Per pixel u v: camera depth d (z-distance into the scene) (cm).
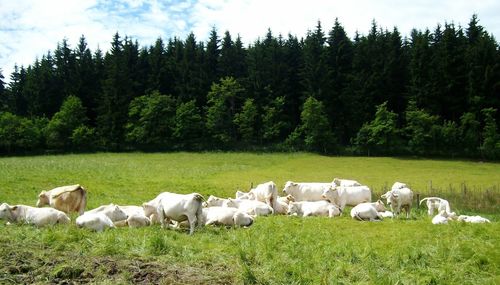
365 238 1479
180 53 11288
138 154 8288
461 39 9531
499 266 1110
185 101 10319
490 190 4134
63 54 11444
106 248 1114
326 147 8475
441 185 4669
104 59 11394
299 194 2622
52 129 9362
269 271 1017
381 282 982
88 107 10631
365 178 5212
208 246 1255
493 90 8294
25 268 962
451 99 8638
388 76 9188
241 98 10194
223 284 927
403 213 2453
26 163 5731
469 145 7856
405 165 6594
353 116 9138
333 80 9544
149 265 1016
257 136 9619
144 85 10775
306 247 1288
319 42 11006
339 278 1017
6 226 1487
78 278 933
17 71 11831
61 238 1212
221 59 10888
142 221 1683
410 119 8244
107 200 2603
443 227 1641
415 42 10231
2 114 9675
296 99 10206
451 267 1098
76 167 5144
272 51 10312
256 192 2358
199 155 7912
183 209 1551
